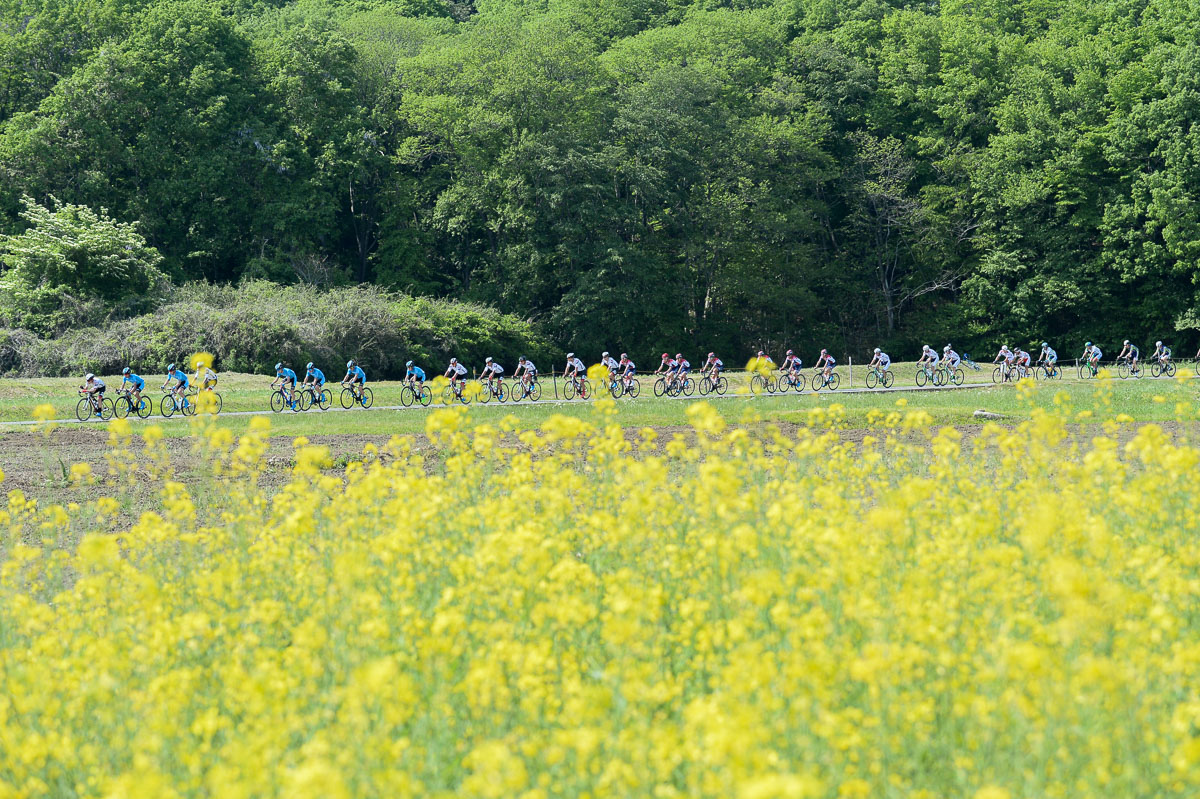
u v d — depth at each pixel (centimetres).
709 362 9338
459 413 2288
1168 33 15338
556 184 14450
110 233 11975
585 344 14812
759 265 16250
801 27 19175
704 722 970
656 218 15775
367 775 933
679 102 15350
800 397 8269
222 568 1661
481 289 15225
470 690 1118
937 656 1170
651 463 1758
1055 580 1187
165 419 6988
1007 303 15825
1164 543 1822
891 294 17312
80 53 14288
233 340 11044
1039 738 954
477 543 1705
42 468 4391
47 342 10719
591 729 1014
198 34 14538
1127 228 15050
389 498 2359
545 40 15562
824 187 17425
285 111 15200
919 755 1035
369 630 1220
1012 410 6369
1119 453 3450
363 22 18688
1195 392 6694
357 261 16288
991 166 15838
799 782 763
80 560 1897
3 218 13262
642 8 19988
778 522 1725
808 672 1027
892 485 2802
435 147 15662
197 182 14025
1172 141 14362
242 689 1142
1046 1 17988
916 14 17912
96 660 1293
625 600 1227
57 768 1095
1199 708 1059
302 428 5969
